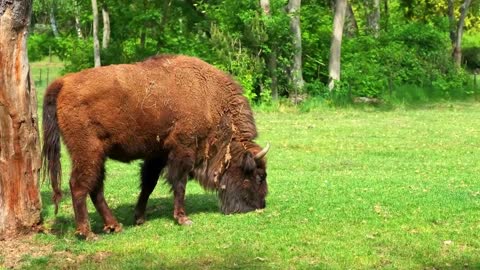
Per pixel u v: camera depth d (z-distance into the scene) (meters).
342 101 34.56
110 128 11.12
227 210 12.60
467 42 67.00
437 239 10.63
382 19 52.22
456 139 23.31
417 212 12.24
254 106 33.28
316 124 27.97
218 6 36.38
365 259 9.73
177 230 11.53
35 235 11.29
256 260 9.80
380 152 20.86
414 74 39.59
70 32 54.22
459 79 40.28
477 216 11.96
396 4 60.47
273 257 9.91
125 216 12.85
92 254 10.32
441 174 16.97
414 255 9.91
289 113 32.25
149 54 37.50
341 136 24.34
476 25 67.25
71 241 10.98
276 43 34.34
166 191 15.16
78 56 40.84
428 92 37.84
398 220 11.73
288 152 21.05
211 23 35.12
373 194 13.94
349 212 12.33
